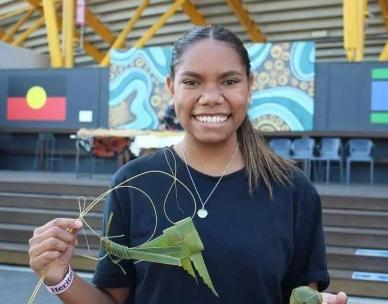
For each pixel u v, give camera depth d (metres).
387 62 11.12
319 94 11.51
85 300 1.49
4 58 15.18
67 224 1.38
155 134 8.12
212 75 1.46
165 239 1.35
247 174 1.51
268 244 1.44
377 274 5.38
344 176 11.48
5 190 8.12
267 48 11.73
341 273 5.39
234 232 1.43
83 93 13.01
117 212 1.54
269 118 11.73
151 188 1.51
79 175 10.97
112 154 9.71
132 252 1.37
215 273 1.41
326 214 6.50
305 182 1.56
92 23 24.06
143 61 12.54
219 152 1.53
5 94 13.60
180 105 1.50
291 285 1.59
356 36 13.14
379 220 6.29
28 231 6.62
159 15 23.17
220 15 23.25
